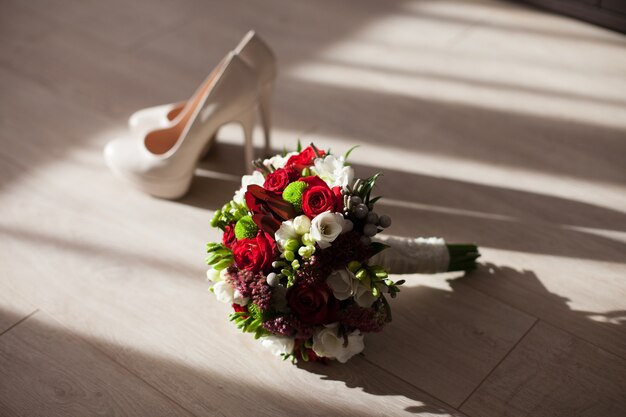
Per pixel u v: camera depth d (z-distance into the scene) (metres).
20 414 1.42
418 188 1.72
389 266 1.51
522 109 1.86
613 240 1.61
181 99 1.94
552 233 1.63
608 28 2.03
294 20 2.13
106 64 2.03
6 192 1.74
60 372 1.47
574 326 1.50
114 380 1.46
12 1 2.24
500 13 2.11
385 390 1.43
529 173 1.74
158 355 1.48
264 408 1.42
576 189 1.70
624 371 1.44
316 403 1.42
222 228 1.43
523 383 1.43
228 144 1.83
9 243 1.65
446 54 2.00
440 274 1.57
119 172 1.70
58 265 1.61
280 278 1.36
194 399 1.43
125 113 1.90
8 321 1.53
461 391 1.43
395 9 2.14
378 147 1.81
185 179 1.70
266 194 1.39
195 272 1.60
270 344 1.42
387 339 1.49
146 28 2.13
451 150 1.79
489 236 1.63
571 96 1.88
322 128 1.85
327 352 1.40
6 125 1.87
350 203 1.37
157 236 1.66
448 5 2.15
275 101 1.92
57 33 2.12
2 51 2.07
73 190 1.74
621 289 1.54
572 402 1.41
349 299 1.39
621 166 1.74
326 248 1.36
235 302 1.38
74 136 1.85
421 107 1.88
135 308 1.55
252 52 1.70
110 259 1.62
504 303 1.53
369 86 1.94
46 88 1.96
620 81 1.91
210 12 2.17
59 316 1.54
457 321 1.51
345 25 2.11
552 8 2.08
